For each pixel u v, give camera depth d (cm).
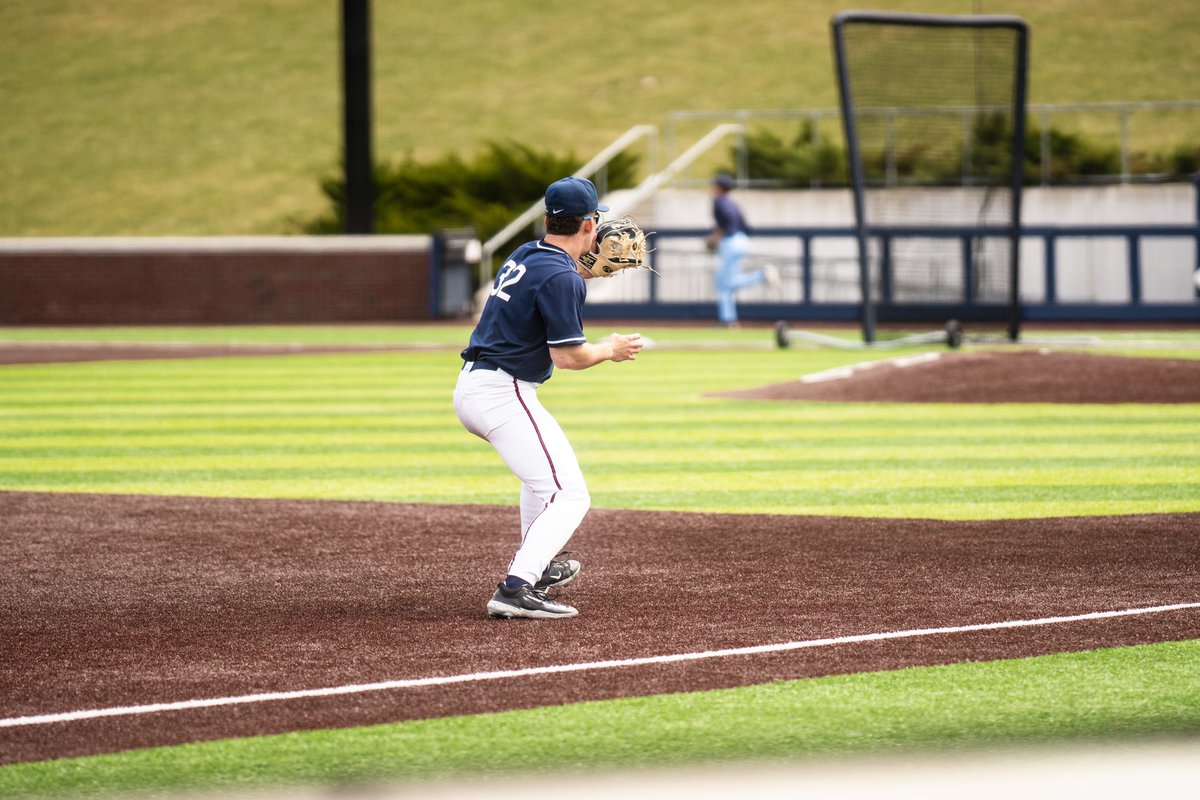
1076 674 1850
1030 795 1423
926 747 1575
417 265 9856
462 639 2053
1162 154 12050
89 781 1500
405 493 3362
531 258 2119
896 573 2462
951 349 6750
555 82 18500
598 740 1611
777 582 2403
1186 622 2106
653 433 4291
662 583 2405
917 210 9188
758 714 1697
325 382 5778
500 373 2139
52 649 2012
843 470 3622
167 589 2391
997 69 6856
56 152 17388
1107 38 17650
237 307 9919
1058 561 2545
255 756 1569
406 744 1603
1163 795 1412
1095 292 9650
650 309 9325
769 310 9169
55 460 3856
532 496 2242
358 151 9919
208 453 3975
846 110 6494
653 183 10669
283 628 2125
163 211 15775
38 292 10000
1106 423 4406
